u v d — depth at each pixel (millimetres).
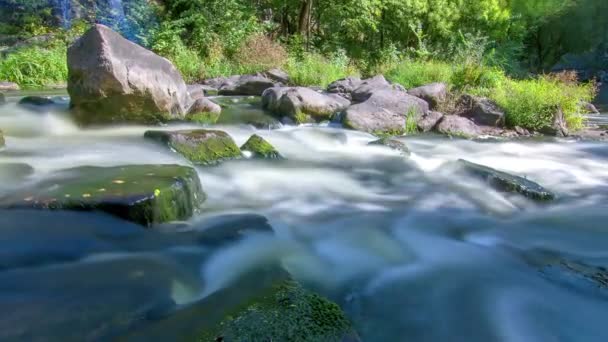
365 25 22500
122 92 6203
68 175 3707
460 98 9758
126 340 2000
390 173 5805
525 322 2732
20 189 3432
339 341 2107
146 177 3582
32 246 2721
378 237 3898
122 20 18594
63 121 6555
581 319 2775
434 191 5199
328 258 3439
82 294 2352
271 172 5422
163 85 6660
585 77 33438
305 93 8516
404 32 22625
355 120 8062
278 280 2723
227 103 9609
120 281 2521
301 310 2281
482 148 7648
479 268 3393
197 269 2834
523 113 9219
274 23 22062
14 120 6629
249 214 3820
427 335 2584
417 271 3316
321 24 23625
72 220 2988
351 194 5023
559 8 26281
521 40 25547
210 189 4531
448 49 19359
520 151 7613
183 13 17062
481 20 22625
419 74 11781
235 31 16594
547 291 3070
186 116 7172
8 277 2445
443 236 4000
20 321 2059
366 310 2791
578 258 3623
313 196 4828
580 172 6512
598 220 4492
